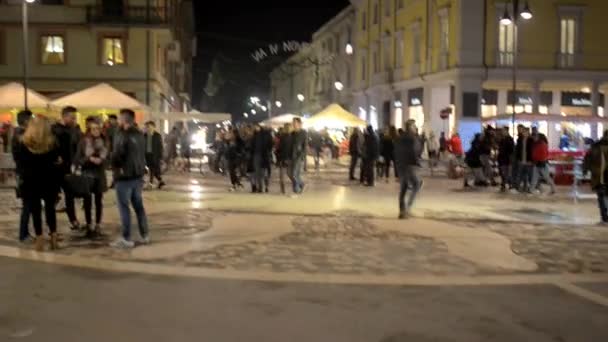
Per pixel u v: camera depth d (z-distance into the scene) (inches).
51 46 1565.0
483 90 1667.1
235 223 548.7
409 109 1931.6
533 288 351.3
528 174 842.2
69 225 522.3
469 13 1579.7
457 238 498.3
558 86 1681.8
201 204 679.1
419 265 402.0
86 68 1568.7
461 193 841.5
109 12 1558.8
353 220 579.8
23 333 264.1
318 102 2930.6
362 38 2348.7
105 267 382.0
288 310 301.4
